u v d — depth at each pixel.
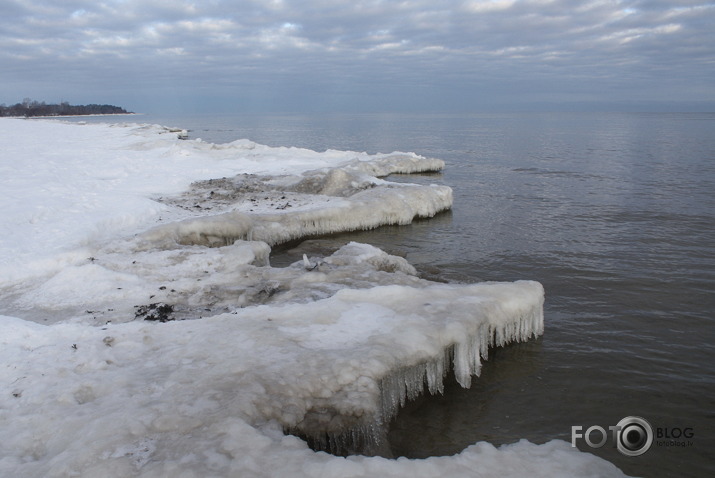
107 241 12.69
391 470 4.46
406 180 28.67
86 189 18.84
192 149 33.75
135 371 6.31
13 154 30.50
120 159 28.08
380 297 8.67
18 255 11.09
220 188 20.67
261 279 10.30
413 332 7.24
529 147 52.00
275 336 7.12
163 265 11.09
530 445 5.06
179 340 7.18
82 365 6.52
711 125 116.12
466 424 6.76
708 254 14.25
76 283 9.88
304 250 15.03
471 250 15.15
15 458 4.83
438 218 19.45
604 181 27.56
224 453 4.68
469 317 7.86
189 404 5.46
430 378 7.19
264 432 5.12
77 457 4.65
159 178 22.48
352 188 21.09
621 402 7.34
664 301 10.99
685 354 8.73
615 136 70.94
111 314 8.58
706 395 7.53
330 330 7.47
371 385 6.17
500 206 21.42
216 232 14.09
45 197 16.59
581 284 12.08
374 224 17.89
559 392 7.54
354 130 96.25
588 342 9.13
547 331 9.56
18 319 8.05
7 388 6.07
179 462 4.53
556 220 18.70
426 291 8.94
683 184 26.00
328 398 5.98
